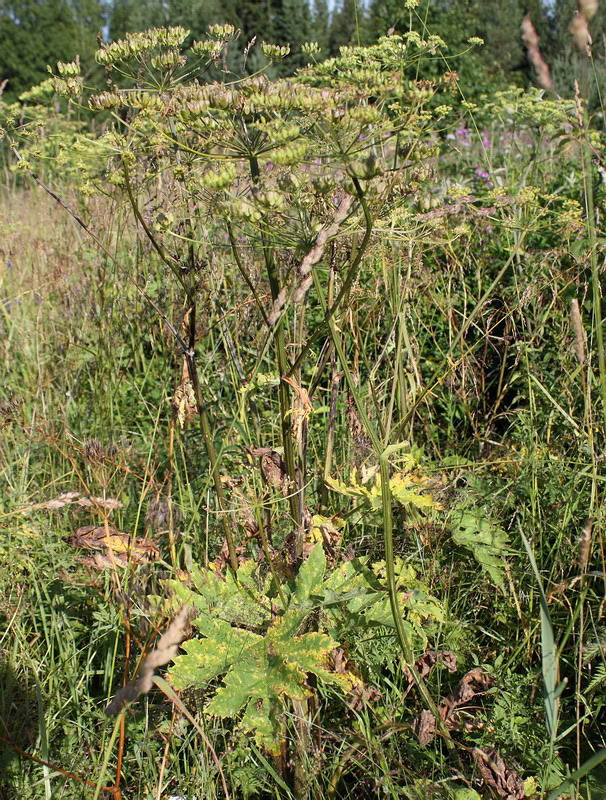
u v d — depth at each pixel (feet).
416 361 9.00
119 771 5.01
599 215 10.66
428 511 7.50
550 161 14.55
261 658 5.05
